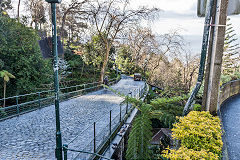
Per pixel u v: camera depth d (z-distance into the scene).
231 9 3.85
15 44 13.79
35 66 14.66
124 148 7.40
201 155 2.21
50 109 10.58
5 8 24.61
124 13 18.17
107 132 6.25
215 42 3.88
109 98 14.38
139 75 29.50
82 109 10.62
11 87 13.80
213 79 4.28
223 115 6.00
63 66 18.61
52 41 3.73
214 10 3.73
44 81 15.26
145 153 3.59
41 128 7.36
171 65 26.75
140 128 3.75
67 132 6.86
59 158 4.19
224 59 23.78
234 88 10.07
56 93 3.98
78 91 16.53
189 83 23.50
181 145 2.77
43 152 5.35
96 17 17.88
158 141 7.24
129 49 25.84
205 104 4.17
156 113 4.03
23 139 6.25
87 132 6.87
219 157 2.44
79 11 17.77
